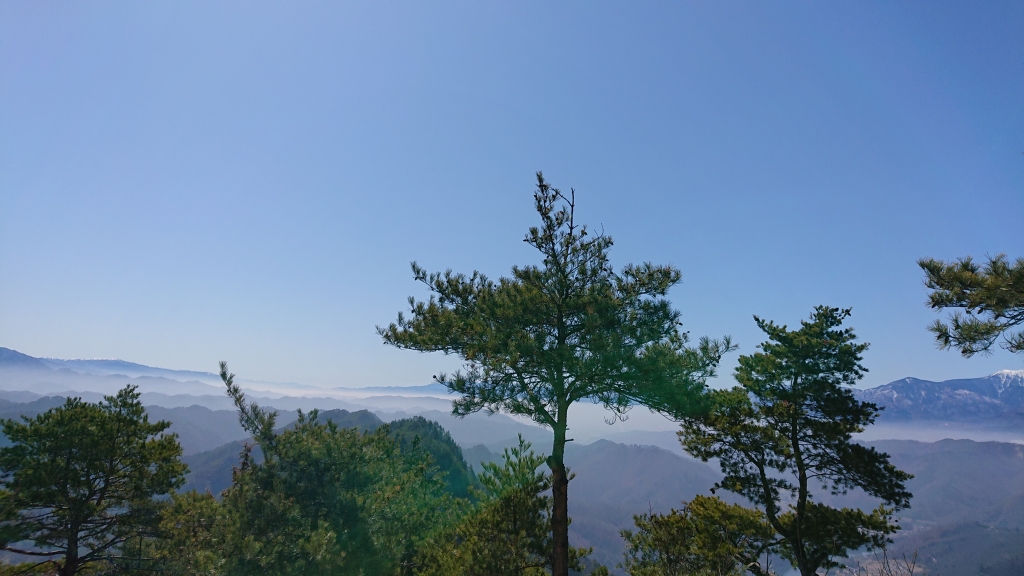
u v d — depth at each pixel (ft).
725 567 41.09
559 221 39.81
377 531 39.96
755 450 57.88
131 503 64.44
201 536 50.44
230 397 40.70
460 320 39.81
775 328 61.00
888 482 52.49
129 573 59.98
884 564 21.34
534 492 38.86
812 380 57.57
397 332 42.68
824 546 52.75
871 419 55.67
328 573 33.32
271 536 36.63
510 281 39.32
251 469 39.93
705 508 60.08
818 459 56.80
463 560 35.06
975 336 29.04
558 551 35.27
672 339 37.22
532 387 36.96
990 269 29.48
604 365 34.45
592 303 36.35
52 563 59.52
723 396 57.67
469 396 37.76
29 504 56.75
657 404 37.29
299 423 44.27
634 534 51.06
